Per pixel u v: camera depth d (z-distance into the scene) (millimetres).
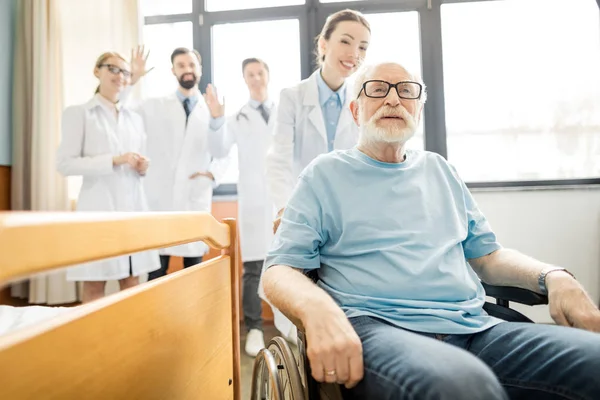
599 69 2457
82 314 450
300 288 743
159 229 612
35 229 348
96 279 1889
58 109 2604
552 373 667
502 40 2557
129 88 2219
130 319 539
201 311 789
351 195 941
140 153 2248
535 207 2404
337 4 2664
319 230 934
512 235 2414
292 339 2105
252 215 2277
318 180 960
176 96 2318
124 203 2031
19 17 2607
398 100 969
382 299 841
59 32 2615
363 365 625
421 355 582
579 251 2361
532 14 2533
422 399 512
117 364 509
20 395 365
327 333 631
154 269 2094
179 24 2768
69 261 397
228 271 973
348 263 901
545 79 2504
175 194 2258
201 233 810
